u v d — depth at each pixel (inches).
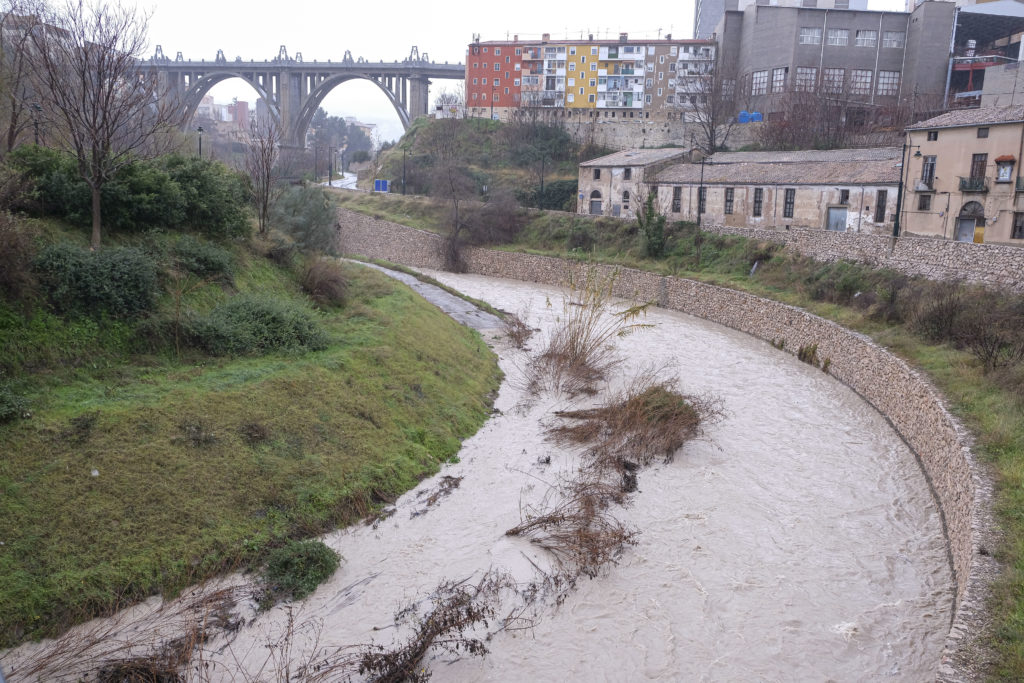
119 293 753.0
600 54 4146.2
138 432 613.0
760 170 2222.0
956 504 677.9
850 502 766.5
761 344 1531.7
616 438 884.0
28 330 666.2
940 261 1380.4
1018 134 1483.8
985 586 493.7
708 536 681.6
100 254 770.2
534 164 3644.2
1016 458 677.3
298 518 619.8
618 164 2645.2
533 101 3983.8
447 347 1119.6
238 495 607.8
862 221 1868.8
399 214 3088.1
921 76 3213.6
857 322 1302.9
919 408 910.4
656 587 595.8
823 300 1524.4
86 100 898.1
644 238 2183.8
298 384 772.0
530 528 657.0
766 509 743.1
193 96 4793.3
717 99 3348.9
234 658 476.4
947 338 1093.1
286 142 4672.7
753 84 3499.0
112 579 503.2
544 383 1135.6
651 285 2026.3
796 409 1079.0
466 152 3865.7
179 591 522.9
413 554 613.6
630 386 1098.7
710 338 1578.5
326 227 1579.7
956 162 1609.3
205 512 578.6
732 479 813.9
